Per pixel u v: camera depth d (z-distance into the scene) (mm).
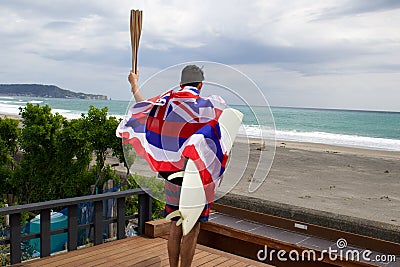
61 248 6027
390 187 6129
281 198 5090
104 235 5668
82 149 8039
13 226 3291
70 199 3627
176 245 3025
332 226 3768
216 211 4629
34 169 8594
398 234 3391
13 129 9266
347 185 6219
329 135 26969
